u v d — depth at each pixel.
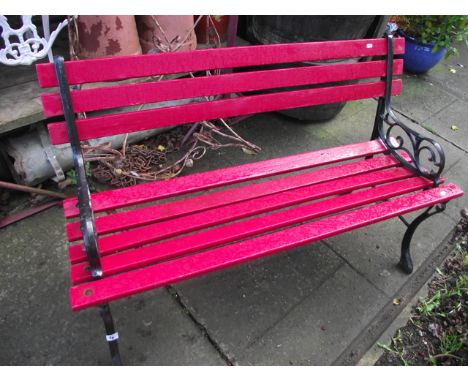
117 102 1.58
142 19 2.46
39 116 2.12
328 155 2.10
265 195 1.83
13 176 2.35
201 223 1.65
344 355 1.87
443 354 1.94
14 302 1.89
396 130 3.40
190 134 2.86
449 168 3.10
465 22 3.73
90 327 1.84
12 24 2.84
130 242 1.53
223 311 1.96
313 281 2.15
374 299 2.11
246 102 1.84
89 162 2.54
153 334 1.84
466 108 3.85
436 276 2.32
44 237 2.20
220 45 2.93
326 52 1.91
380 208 1.81
